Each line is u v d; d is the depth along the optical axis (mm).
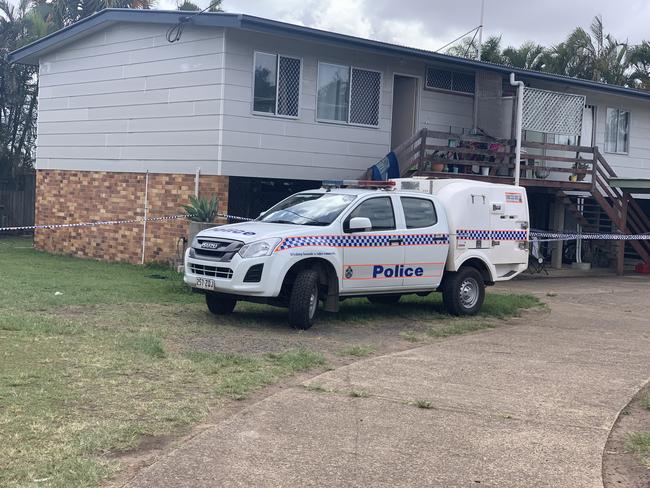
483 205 12414
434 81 19922
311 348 9250
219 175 16531
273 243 10070
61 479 4961
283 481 5145
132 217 18422
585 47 37406
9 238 25531
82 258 19531
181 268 15727
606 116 23953
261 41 16906
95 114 19328
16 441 5582
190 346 8938
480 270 12625
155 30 17734
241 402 6922
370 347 9523
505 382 7875
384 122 19141
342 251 10672
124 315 10594
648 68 38156
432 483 5191
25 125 28234
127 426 5992
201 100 16859
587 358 9219
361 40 17344
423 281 11656
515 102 19281
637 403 7273
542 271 21469
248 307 11953
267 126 17141
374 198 11203
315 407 6781
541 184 19781
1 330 9148
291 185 18672
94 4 29109
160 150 17766
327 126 18125
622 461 5758
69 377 7293
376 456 5652
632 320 12617
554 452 5848
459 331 10953
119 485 4992
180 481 5078
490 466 5531
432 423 6453
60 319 9969
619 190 22875
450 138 18203
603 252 24016
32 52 20594
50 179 20656
